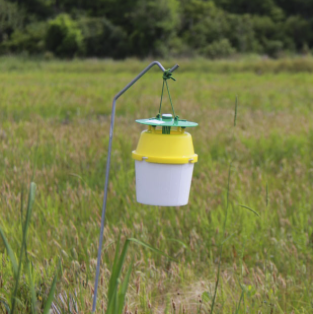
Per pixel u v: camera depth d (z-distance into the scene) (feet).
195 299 11.68
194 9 219.41
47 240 13.17
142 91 55.98
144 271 12.37
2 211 14.21
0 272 10.54
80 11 221.66
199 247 13.83
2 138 24.38
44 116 35.68
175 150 7.95
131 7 207.41
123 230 13.92
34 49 192.44
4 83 59.41
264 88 62.59
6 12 207.41
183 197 8.28
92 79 75.05
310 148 25.94
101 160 21.93
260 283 11.63
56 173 19.26
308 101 48.19
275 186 19.54
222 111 40.22
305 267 12.68
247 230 14.39
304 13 253.24
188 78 81.76
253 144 26.30
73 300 10.09
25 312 9.77
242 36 211.00
